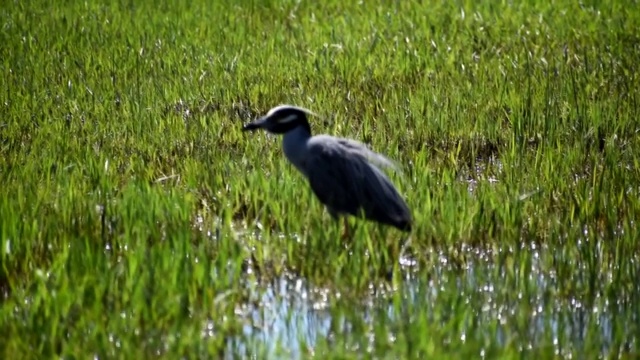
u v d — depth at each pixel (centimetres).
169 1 2453
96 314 954
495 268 1111
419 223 1188
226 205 1234
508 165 1396
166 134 1532
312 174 1192
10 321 952
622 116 1567
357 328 959
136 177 1341
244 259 1154
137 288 991
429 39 2056
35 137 1519
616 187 1317
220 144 1518
